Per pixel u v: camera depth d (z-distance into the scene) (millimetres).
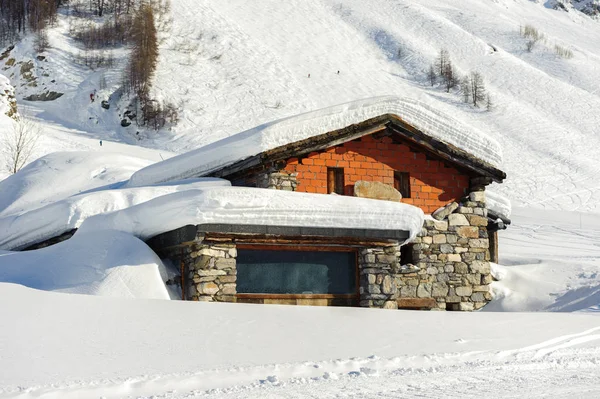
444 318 11570
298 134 15898
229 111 75938
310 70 93500
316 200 13727
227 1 114375
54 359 7625
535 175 60281
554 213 40219
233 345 8742
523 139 74750
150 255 13242
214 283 13039
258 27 106062
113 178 22312
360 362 8203
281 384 6891
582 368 8164
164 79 80000
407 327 10578
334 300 14383
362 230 14109
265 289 13844
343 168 16703
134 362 7738
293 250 14211
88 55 86438
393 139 17359
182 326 9430
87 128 69188
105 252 13258
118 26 94250
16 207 21172
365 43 111000
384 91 90500
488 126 79938
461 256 17547
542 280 18531
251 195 13031
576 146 73562
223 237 13117
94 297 10555
